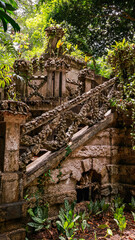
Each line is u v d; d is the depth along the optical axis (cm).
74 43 1259
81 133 521
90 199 548
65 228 389
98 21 1302
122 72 605
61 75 607
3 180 342
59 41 670
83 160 516
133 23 1258
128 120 620
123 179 612
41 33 1171
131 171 598
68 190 480
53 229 423
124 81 607
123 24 1277
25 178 377
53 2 1234
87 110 522
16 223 352
